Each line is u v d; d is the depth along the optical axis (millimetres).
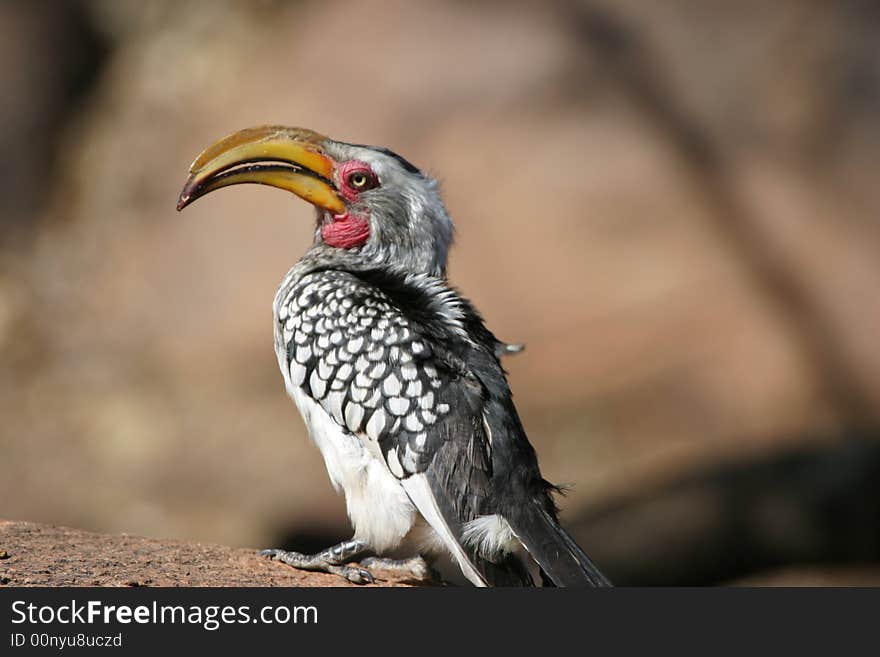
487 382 6324
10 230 19234
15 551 6289
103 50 21266
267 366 16172
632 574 12133
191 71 19922
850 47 15336
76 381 17125
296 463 15297
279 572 6398
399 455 6129
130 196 18859
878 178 14852
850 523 12242
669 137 15344
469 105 16000
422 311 6555
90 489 15641
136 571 6109
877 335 14273
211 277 16844
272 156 7062
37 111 20203
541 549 5852
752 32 15617
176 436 15922
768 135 15180
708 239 14938
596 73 15820
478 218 15328
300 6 19688
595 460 14266
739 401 14258
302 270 7047
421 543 6402
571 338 14883
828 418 13953
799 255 14641
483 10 16688
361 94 16547
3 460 16250
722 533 12219
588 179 15281
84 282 18297
